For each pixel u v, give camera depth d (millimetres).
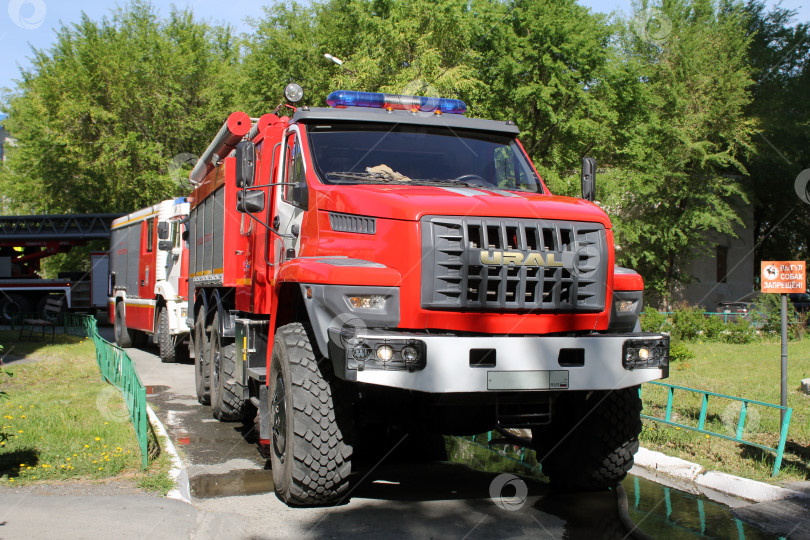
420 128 6566
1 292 28234
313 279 4949
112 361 10469
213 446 7352
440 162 6375
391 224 4992
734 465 6406
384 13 20062
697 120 27000
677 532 4945
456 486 6047
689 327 18922
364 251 5176
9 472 5820
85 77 28766
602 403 5676
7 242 29938
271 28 23938
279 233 6492
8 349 15508
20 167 31344
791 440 7254
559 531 4906
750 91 29031
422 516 5207
